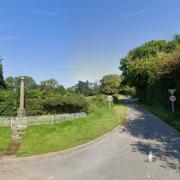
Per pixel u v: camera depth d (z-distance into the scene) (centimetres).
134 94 8656
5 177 1271
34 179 1233
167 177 1187
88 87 9156
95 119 3047
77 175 1265
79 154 1673
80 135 2195
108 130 2453
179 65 3195
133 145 1847
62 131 2352
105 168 1354
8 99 2869
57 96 3312
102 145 1889
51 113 3061
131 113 3984
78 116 3055
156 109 4172
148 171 1275
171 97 3297
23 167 1432
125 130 2481
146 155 1572
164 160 1455
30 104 2942
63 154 1692
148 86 5616
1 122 2475
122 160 1485
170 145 1822
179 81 3262
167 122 2916
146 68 5947
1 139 2053
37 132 2294
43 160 1564
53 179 1224
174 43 6444
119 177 1209
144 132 2345
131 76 6369
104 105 4656
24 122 2495
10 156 1648
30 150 1758
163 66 3569
